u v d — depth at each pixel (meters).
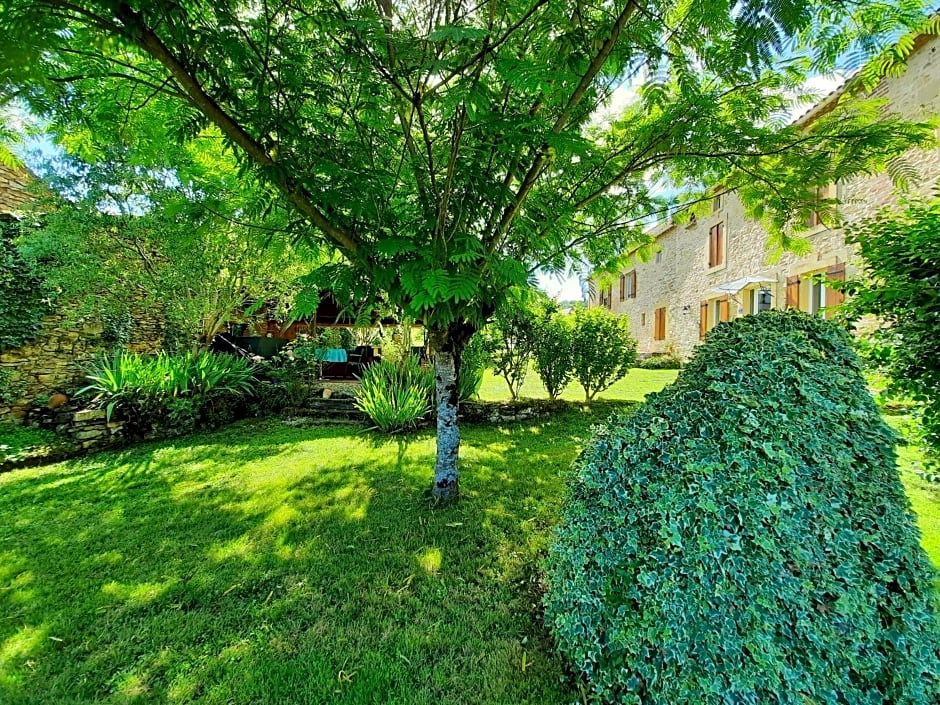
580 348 7.19
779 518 1.48
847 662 1.39
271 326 11.22
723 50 2.21
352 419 6.83
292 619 2.20
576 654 1.73
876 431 1.61
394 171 3.02
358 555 2.80
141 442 5.67
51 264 6.20
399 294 2.74
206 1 1.99
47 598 2.39
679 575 1.55
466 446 5.30
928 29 2.00
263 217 2.99
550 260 4.03
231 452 5.19
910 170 2.87
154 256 6.56
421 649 1.99
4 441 5.21
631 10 1.99
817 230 8.10
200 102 2.21
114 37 2.07
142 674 1.86
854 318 3.34
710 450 1.63
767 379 1.70
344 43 2.16
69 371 6.71
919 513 3.05
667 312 15.30
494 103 2.43
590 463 1.96
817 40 2.18
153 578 2.57
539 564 2.35
